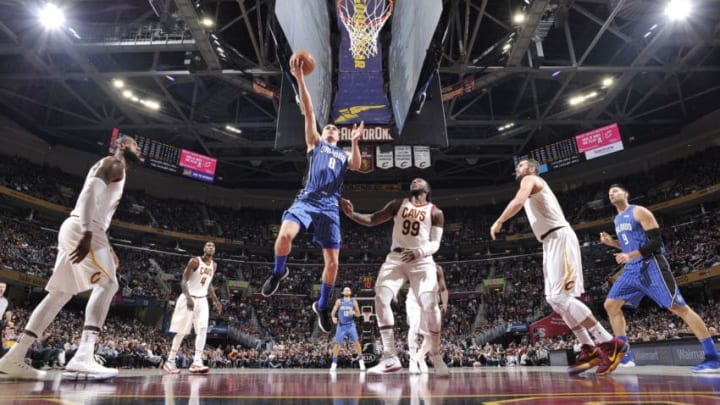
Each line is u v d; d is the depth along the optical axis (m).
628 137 35.44
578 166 39.22
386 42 17.33
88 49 22.92
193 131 32.72
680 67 25.61
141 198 38.22
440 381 3.91
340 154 4.62
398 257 5.55
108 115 32.72
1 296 9.64
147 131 35.66
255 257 42.03
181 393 2.65
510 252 40.91
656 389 2.61
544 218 4.82
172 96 30.14
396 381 4.04
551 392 2.48
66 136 32.34
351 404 1.98
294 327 34.75
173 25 20.86
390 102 16.80
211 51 22.97
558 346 22.80
